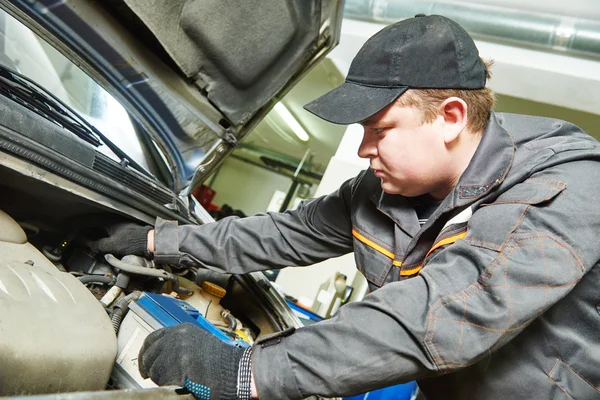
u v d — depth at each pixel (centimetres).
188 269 132
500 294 58
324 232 106
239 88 119
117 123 131
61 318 65
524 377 71
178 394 59
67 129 98
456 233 74
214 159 135
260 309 141
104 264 104
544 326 70
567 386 70
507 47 248
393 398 196
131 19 99
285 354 60
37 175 78
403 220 88
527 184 68
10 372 54
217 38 105
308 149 644
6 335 54
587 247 61
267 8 104
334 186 330
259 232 107
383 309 60
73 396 45
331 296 278
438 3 241
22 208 101
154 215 112
